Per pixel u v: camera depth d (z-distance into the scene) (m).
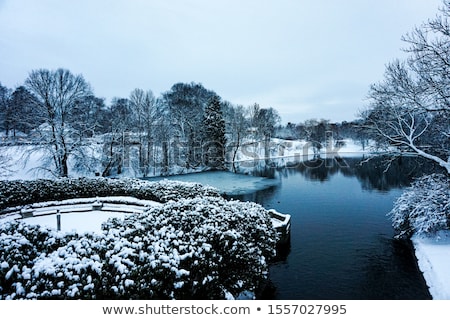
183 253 5.81
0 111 29.83
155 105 43.94
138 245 5.71
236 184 31.91
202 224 7.53
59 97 26.28
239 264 7.14
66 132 26.03
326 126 83.69
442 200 11.71
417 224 12.09
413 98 11.79
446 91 10.88
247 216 9.38
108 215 13.83
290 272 10.59
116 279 4.46
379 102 12.98
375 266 10.82
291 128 105.69
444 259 9.82
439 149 12.63
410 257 11.49
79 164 28.19
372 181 30.55
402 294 8.80
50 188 16.20
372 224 15.95
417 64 11.66
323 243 13.34
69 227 11.80
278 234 11.62
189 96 64.69
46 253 5.88
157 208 9.43
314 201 22.20
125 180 17.95
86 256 5.25
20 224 7.38
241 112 58.38
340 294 8.98
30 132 26.34
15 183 15.77
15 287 4.14
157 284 4.60
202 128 46.78
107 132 33.88
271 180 34.47
